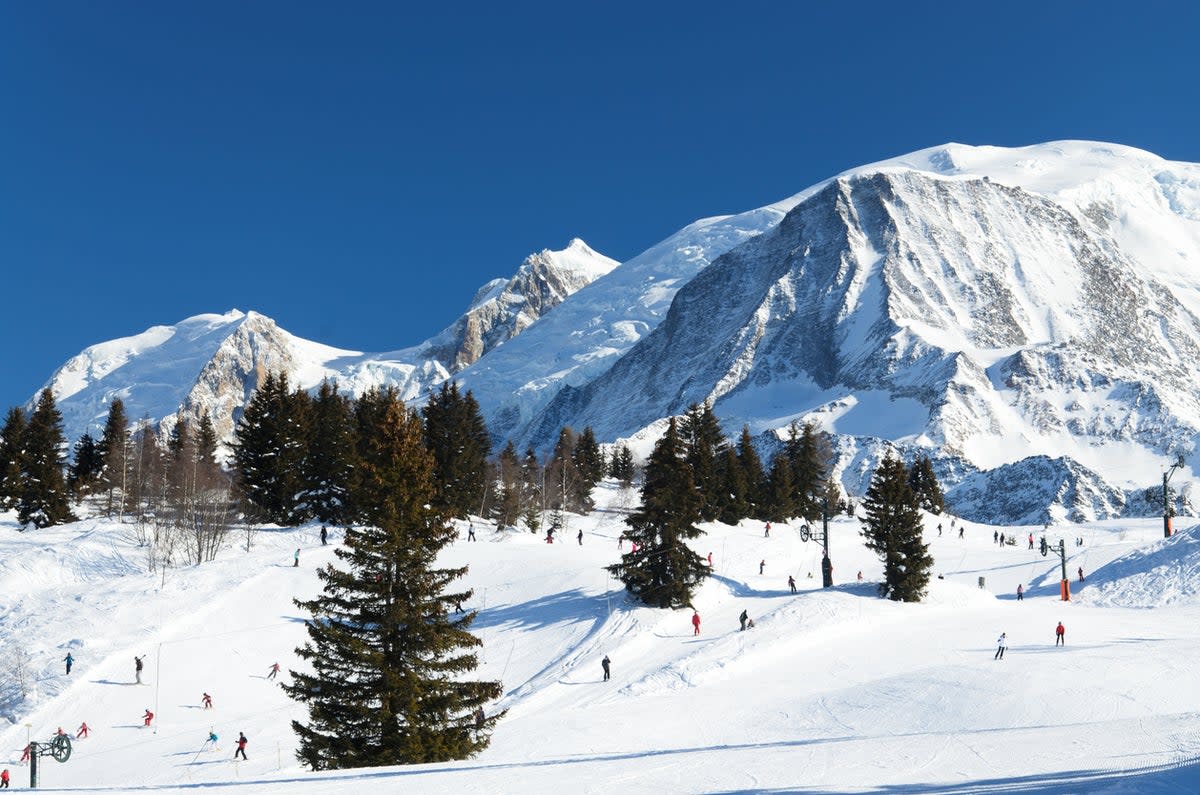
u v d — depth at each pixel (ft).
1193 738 84.84
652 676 177.17
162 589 242.17
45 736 170.30
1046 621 216.13
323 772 94.58
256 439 315.37
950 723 136.36
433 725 103.04
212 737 159.43
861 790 72.74
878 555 315.99
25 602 237.86
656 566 226.58
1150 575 258.37
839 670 177.06
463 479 321.73
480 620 226.17
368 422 318.04
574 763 91.71
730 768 86.02
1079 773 72.90
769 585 264.11
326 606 105.09
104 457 380.78
